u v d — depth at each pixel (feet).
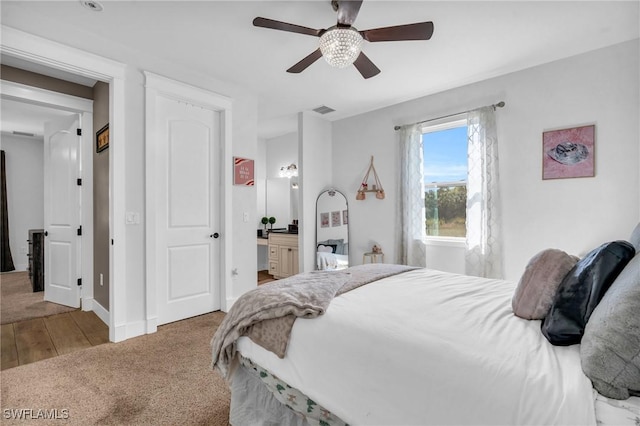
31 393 5.94
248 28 7.57
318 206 14.58
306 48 8.50
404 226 12.17
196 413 5.42
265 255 19.77
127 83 8.46
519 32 7.68
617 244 3.30
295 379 3.97
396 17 7.09
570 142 8.72
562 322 3.17
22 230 18.78
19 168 18.63
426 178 12.17
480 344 3.19
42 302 11.91
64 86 10.28
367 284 5.71
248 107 11.39
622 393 2.41
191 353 7.63
